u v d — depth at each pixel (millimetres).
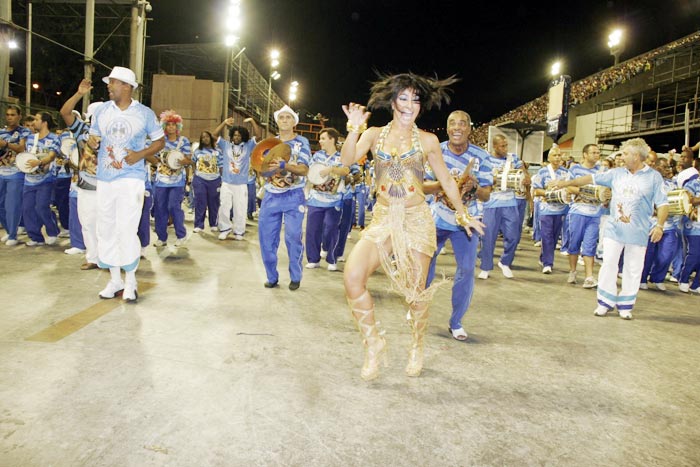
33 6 20359
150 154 5043
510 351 4379
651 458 2768
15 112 7820
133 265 5039
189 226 11781
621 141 22078
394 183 3334
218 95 23234
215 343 4055
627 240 5676
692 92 20609
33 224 7816
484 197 4359
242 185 9828
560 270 9047
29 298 4988
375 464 2553
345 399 3229
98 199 4992
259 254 8453
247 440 2686
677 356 4523
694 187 7703
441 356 4152
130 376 3354
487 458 2668
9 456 2434
